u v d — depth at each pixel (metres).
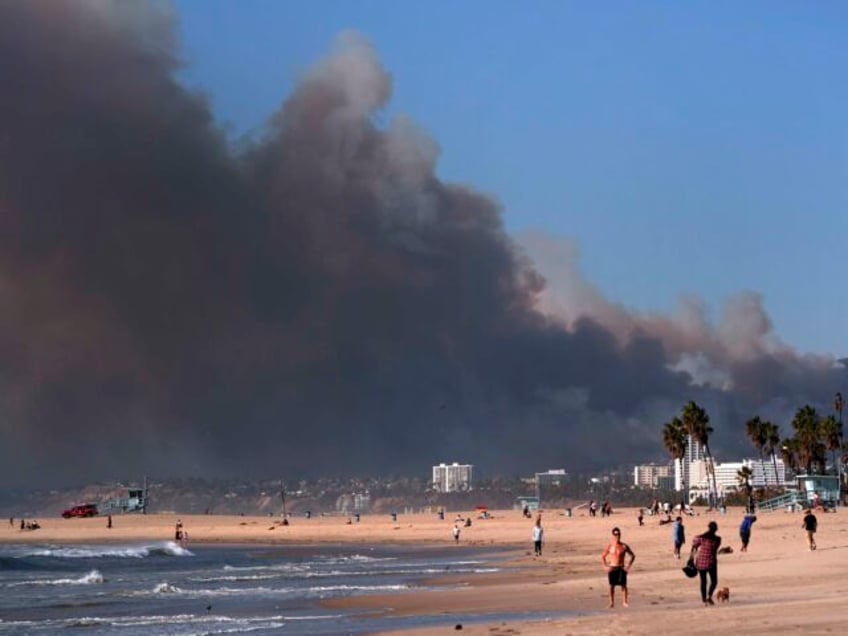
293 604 45.00
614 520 152.00
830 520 101.75
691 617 29.55
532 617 35.28
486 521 181.50
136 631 35.34
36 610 45.41
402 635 30.66
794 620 27.62
